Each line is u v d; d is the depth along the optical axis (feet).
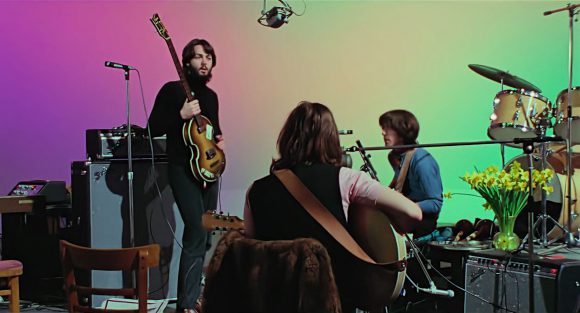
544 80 19.42
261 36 18.58
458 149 19.36
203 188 12.11
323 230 6.41
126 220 13.02
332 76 18.97
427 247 12.53
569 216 13.67
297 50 18.80
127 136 12.96
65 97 17.62
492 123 14.96
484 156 19.38
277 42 18.67
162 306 11.03
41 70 17.53
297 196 6.49
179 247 13.53
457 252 11.73
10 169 17.39
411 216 6.54
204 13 18.21
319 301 5.77
